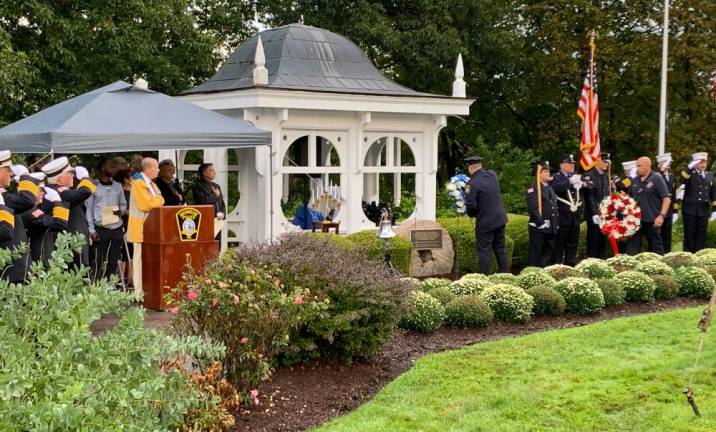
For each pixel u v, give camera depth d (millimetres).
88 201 10836
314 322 7324
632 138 28578
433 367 7551
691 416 5918
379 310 7688
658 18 26688
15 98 18141
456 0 25422
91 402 4066
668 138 26578
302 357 7535
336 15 24922
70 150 10055
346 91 14258
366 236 13133
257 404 6418
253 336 6449
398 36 24125
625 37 28266
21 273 7754
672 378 6863
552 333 8883
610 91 27406
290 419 6207
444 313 9172
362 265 8164
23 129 10875
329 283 7559
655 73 27359
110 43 19203
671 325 9125
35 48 19203
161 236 10000
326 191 15227
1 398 3863
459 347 8594
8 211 7301
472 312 9266
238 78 15117
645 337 8547
